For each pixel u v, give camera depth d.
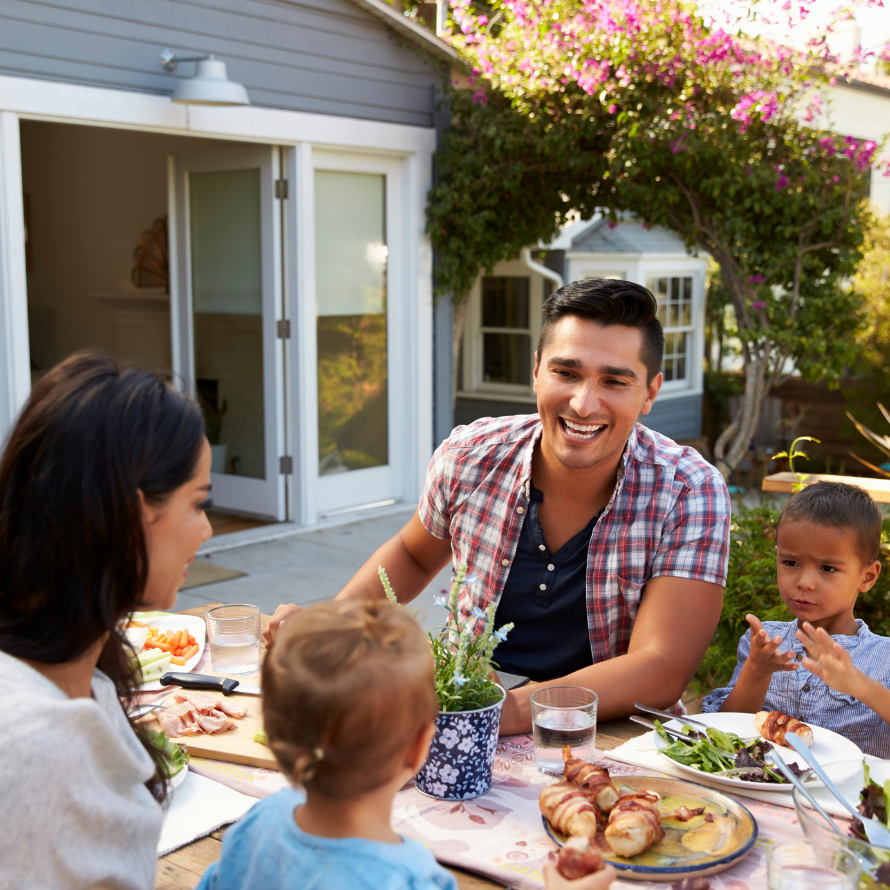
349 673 0.91
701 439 9.30
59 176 8.38
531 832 1.28
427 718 0.97
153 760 1.23
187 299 6.46
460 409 9.41
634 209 7.02
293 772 0.94
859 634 2.01
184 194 6.36
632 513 1.82
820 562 1.99
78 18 4.79
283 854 0.96
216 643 1.85
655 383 1.82
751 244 6.85
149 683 1.78
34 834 0.95
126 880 1.04
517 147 6.68
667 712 1.69
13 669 1.00
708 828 1.25
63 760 0.96
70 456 0.98
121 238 7.97
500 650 1.97
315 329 6.14
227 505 6.54
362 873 0.92
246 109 5.52
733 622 3.09
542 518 1.91
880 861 1.03
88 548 0.99
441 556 2.16
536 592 1.92
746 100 6.23
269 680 0.96
